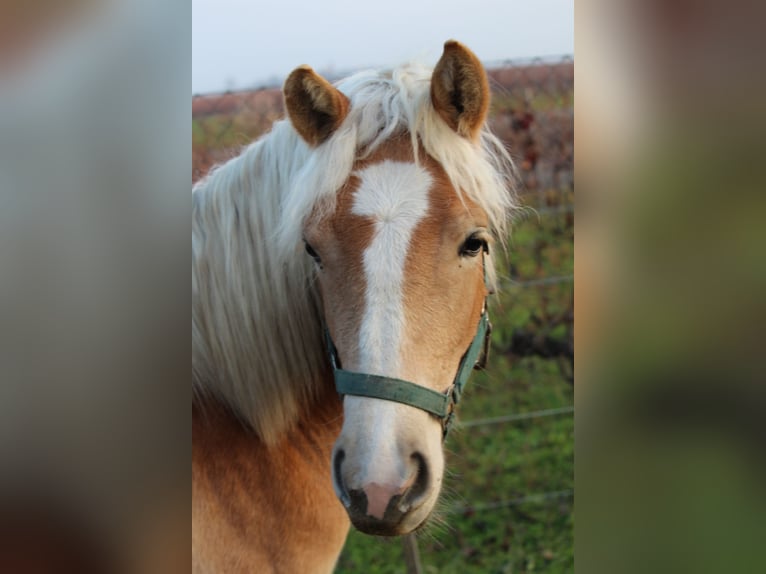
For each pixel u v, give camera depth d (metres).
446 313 1.45
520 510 3.34
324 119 1.58
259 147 1.74
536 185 3.84
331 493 1.84
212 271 1.69
